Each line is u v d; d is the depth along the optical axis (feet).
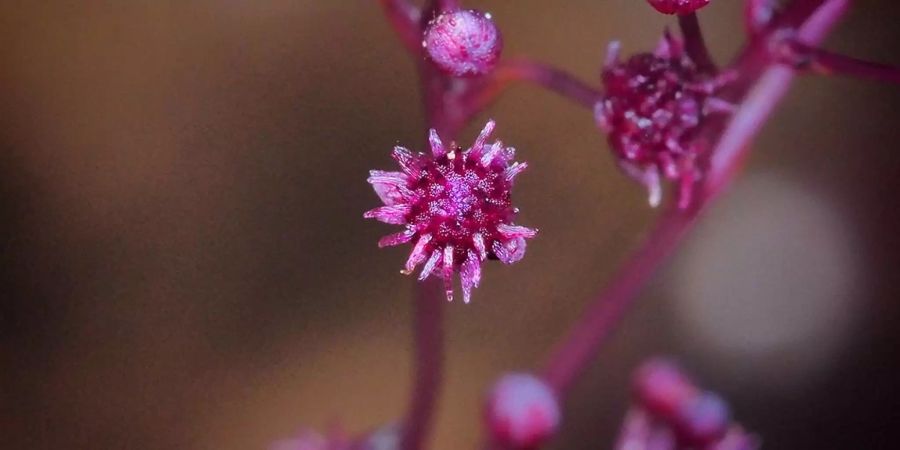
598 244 0.19
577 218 0.19
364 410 0.19
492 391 0.16
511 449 0.16
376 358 0.19
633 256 0.17
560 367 0.17
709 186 0.17
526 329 0.19
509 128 0.19
